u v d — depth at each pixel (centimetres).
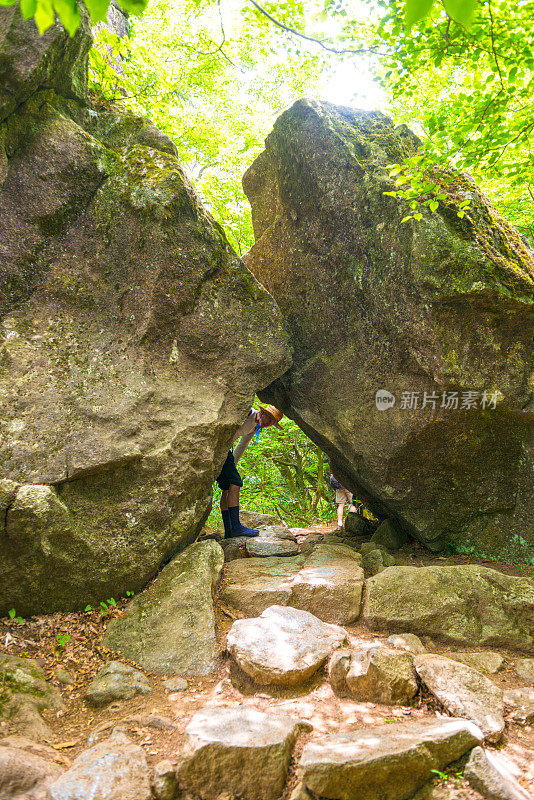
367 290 451
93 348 387
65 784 218
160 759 245
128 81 563
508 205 643
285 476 1108
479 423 419
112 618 351
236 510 524
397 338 428
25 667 297
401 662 293
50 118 396
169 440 386
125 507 366
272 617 338
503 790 215
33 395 354
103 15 178
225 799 227
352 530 587
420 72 531
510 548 435
